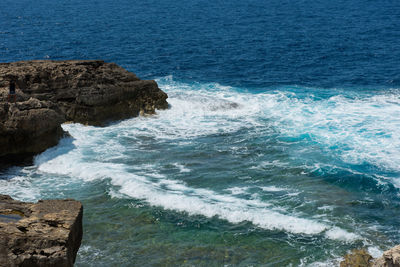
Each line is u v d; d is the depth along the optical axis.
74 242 13.57
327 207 21.22
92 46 71.44
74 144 28.66
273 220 19.61
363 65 56.72
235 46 72.00
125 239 18.50
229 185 23.44
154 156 27.16
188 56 64.06
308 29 89.06
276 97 41.00
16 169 25.27
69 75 32.34
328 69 54.88
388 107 37.03
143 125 32.81
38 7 142.62
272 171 25.25
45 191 22.69
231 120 34.12
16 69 31.27
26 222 13.13
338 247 17.92
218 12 123.19
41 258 12.16
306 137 30.41
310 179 24.27
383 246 18.00
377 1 137.88
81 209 14.44
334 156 27.23
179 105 36.84
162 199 21.45
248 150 28.30
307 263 16.89
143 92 35.25
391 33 80.81
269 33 85.12
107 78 33.44
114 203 21.39
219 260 17.11
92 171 24.66
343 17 105.69
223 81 49.16
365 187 23.42
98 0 166.62
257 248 17.88
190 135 30.92
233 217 20.00
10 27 94.69
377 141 29.41
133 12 124.19
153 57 63.12
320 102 39.03
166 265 16.80
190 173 24.81
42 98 31.12
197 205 20.81
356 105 37.81
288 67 56.56
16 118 25.97
